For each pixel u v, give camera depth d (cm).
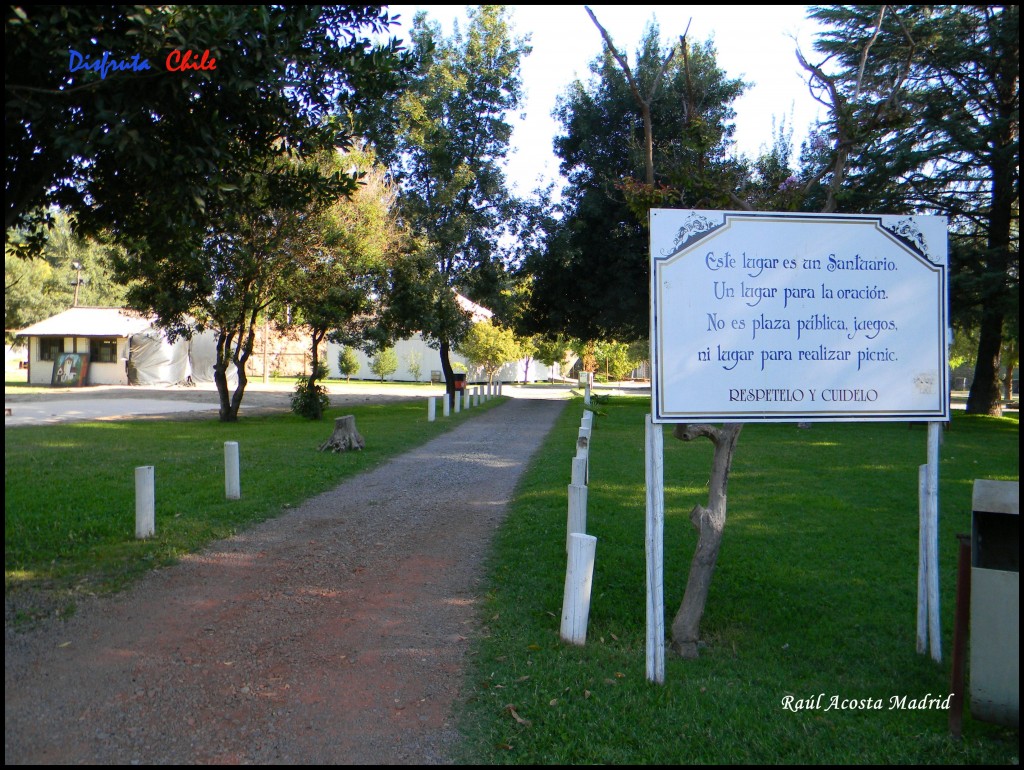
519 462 1443
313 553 758
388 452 1514
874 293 489
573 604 525
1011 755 387
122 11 546
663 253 471
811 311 482
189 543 764
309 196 871
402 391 4281
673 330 470
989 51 2173
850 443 1727
